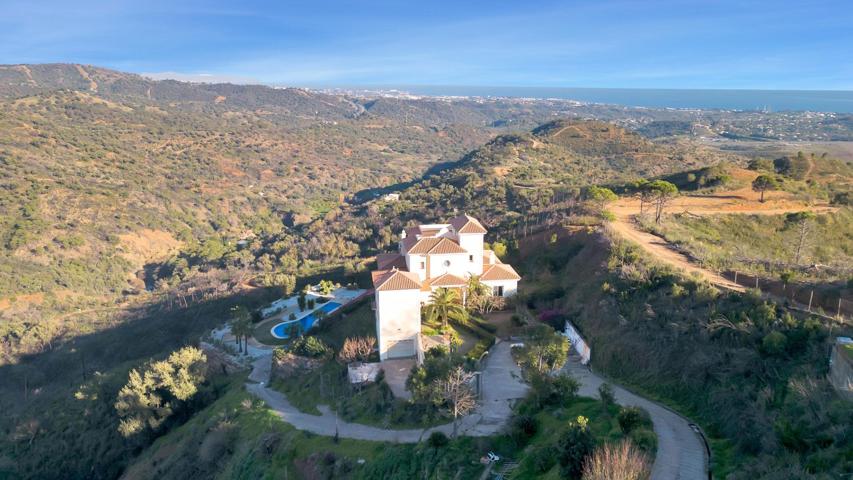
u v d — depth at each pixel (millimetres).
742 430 29438
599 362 45406
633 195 102688
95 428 66625
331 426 44594
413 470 34656
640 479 23594
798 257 65812
